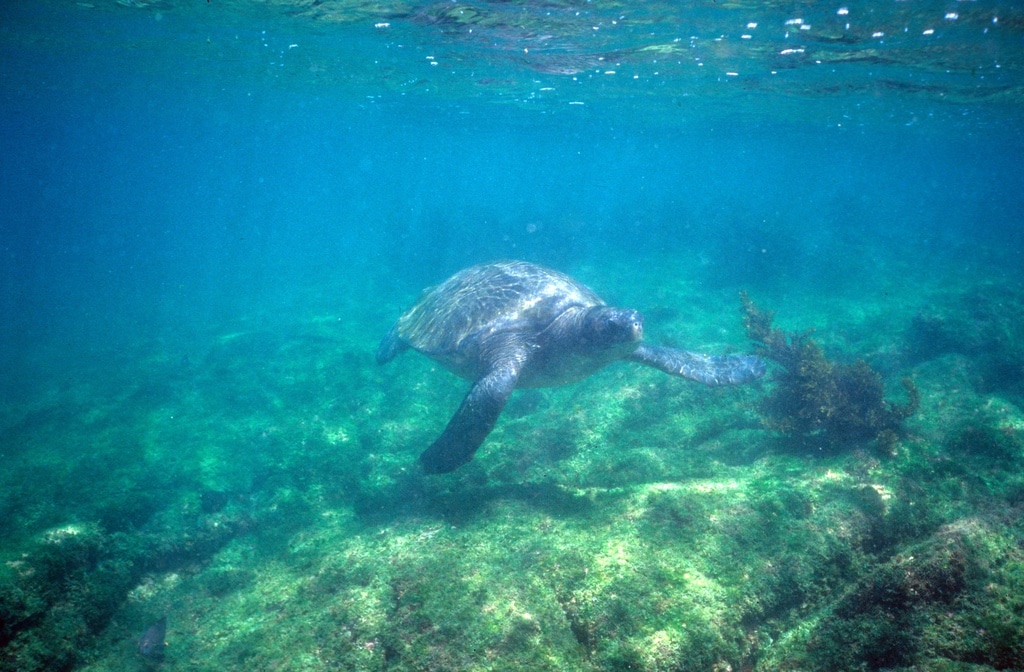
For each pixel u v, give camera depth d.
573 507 1.48
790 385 1.85
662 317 3.44
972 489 1.45
